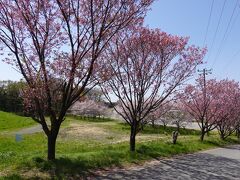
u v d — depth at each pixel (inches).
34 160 558.3
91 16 556.7
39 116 579.2
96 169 598.9
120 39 800.3
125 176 562.9
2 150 1115.3
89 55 585.0
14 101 3496.6
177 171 645.9
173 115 2650.1
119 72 820.0
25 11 518.3
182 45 852.6
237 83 1775.3
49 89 556.7
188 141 1359.5
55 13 537.6
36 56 542.6
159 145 1013.8
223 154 1024.9
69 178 510.9
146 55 826.8
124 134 1883.6
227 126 1818.4
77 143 1299.2
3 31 525.7
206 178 589.6
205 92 1528.1
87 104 3720.5
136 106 849.5
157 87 861.2
